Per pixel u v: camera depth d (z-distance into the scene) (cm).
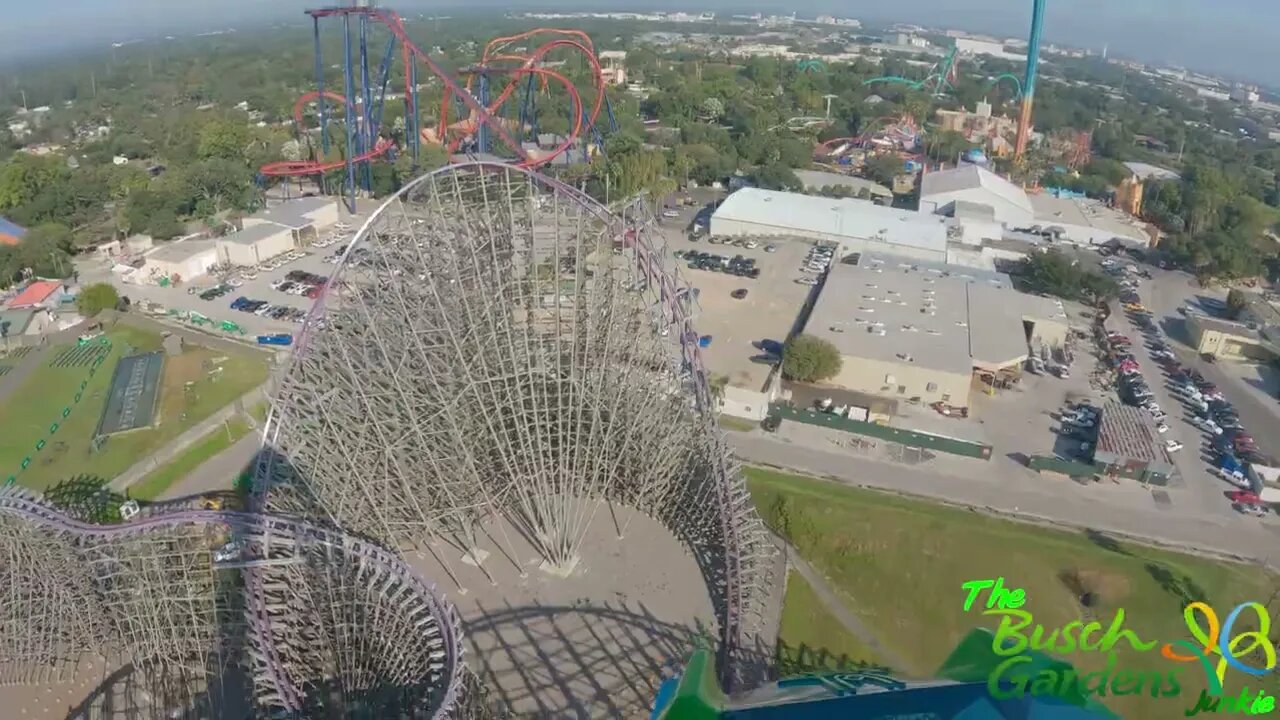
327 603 4469
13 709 4441
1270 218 14925
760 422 7500
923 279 10631
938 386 7981
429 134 18438
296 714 3878
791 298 10425
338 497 5159
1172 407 8169
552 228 6341
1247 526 6269
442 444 5391
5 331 9069
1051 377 8712
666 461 5672
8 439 7094
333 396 5000
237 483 6506
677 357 6134
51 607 4547
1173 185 15575
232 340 9112
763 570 5388
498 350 5262
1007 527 6103
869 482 6644
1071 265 11244
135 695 4534
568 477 5897
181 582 4556
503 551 5581
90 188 13588
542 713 4384
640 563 5500
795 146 17675
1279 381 8919
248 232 11694
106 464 6738
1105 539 6019
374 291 5522
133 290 10469
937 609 5309
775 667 4734
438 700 3706
